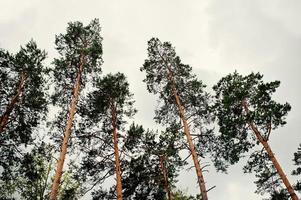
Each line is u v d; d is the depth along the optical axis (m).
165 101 20.59
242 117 17.77
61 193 16.27
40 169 16.56
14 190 16.23
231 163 18.34
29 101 16.83
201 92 20.20
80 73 18.36
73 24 20.72
